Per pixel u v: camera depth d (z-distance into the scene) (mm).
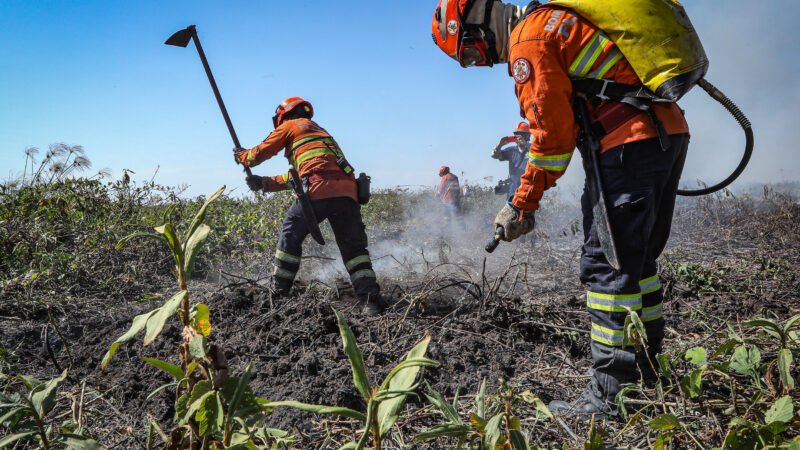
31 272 4332
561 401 2443
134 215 6379
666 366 1931
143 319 1161
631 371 2252
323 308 3623
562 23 2234
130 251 5340
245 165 4570
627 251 2244
